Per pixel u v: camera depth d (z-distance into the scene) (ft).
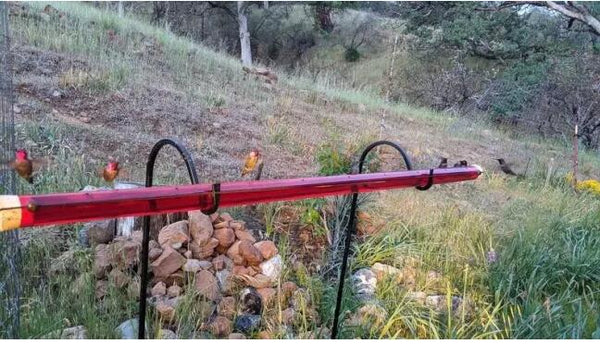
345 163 15.47
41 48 22.68
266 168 18.11
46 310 8.75
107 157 15.40
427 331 10.22
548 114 42.29
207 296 10.03
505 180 23.38
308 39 69.87
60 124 16.49
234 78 28.63
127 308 9.30
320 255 12.73
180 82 24.93
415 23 50.08
